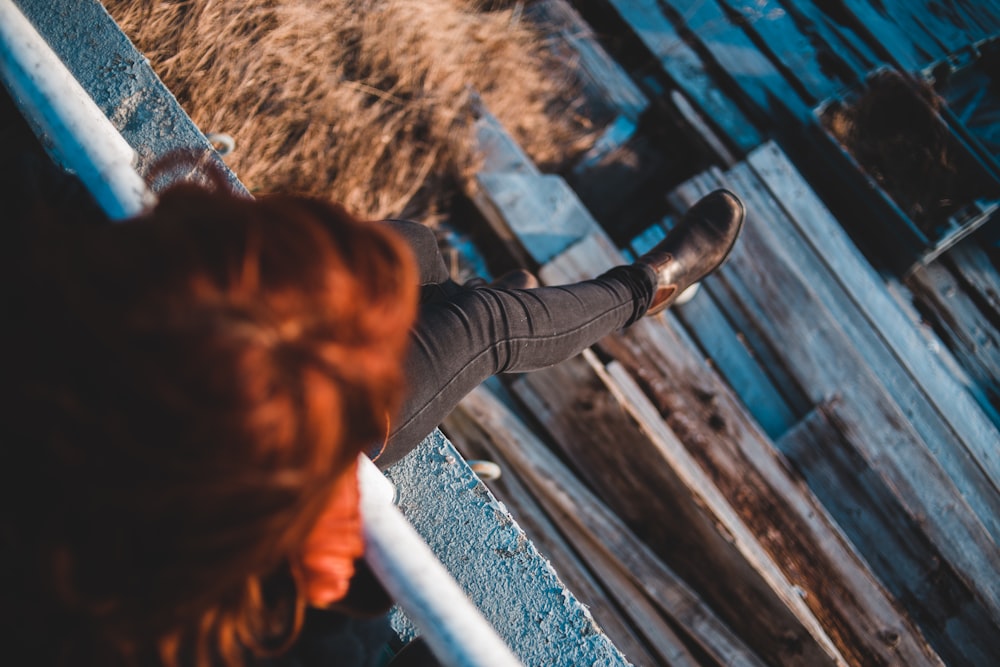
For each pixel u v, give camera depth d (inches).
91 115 36.2
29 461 14.9
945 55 115.6
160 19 85.0
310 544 22.0
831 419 93.7
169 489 14.5
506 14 110.5
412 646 35.0
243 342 14.6
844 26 117.5
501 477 86.4
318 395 15.4
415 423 40.8
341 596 25.4
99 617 16.2
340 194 93.9
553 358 49.5
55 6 60.8
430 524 48.5
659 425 88.4
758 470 89.0
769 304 98.1
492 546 47.8
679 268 78.9
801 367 95.7
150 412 14.2
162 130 56.6
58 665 17.6
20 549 15.7
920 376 97.4
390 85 98.1
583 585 82.6
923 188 107.8
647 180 111.1
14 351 15.1
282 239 16.5
